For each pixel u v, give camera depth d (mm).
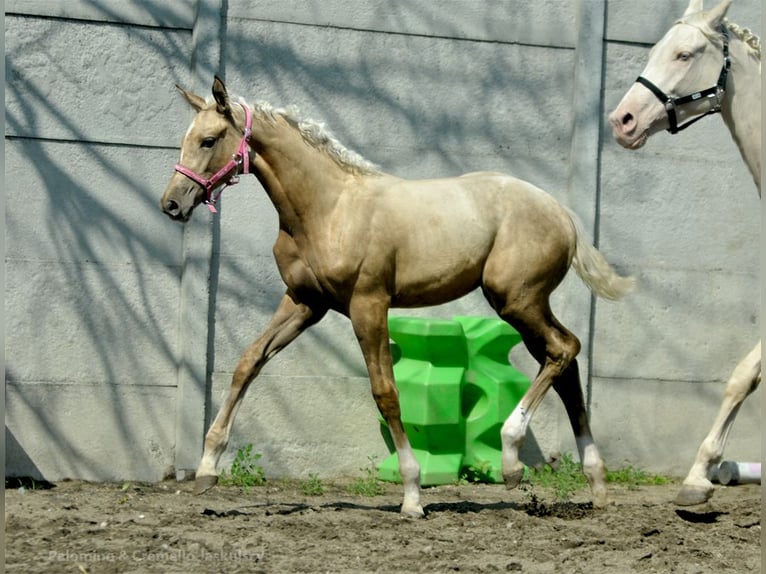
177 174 7590
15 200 9688
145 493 9219
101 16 9844
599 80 10641
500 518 7852
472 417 10031
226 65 10055
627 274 10727
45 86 9766
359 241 7676
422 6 10422
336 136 10281
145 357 9906
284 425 10047
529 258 7973
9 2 9664
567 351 8086
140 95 9945
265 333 8117
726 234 10922
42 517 7664
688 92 8117
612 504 8375
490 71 10570
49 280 9742
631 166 10758
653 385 10750
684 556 6707
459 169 10516
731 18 11023
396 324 9906
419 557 6566
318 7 10227
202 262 9898
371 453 10203
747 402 10906
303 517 7766
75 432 9766
